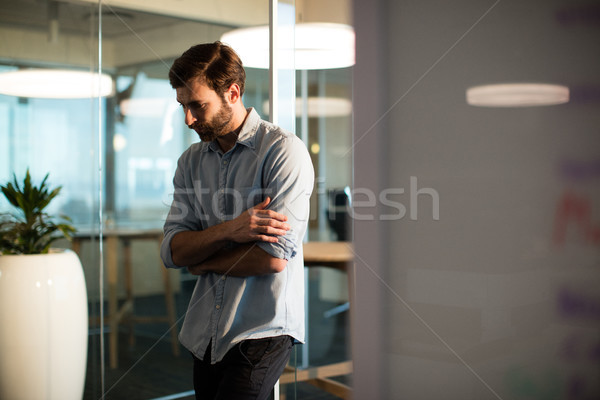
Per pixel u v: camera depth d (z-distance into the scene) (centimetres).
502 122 93
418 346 108
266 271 116
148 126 202
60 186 221
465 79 96
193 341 128
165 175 199
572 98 89
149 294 199
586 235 89
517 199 94
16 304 201
